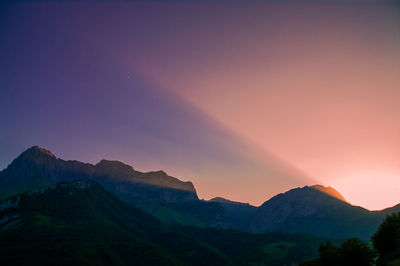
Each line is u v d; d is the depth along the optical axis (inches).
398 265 3432.6
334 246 4434.1
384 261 3850.9
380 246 4456.2
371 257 3843.5
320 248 4626.0
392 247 4328.3
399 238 4124.0
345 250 3941.9
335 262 4060.0
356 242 3983.8
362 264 3784.5
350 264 3838.6
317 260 4537.4
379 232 4552.2
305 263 4675.2
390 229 4439.0
